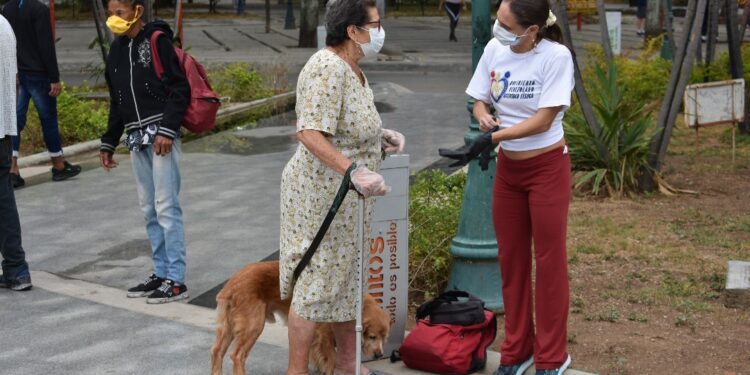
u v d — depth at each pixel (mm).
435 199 7273
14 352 5402
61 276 6934
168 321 5922
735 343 5543
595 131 9617
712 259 7277
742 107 11266
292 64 21844
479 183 5844
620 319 6000
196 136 13211
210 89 6211
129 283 6754
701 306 6207
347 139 4453
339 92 4348
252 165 11102
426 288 6473
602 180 9758
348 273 4574
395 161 5223
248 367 5184
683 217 8641
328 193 4457
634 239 7883
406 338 5109
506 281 4973
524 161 4680
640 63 13844
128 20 5984
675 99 9586
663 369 5152
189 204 9164
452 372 5000
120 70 6105
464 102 16203
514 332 4992
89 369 5160
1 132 6254
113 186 9977
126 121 6176
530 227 4883
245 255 7465
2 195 6387
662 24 23078
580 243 7742
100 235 8070
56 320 5941
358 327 4523
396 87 18250
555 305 4809
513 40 4492
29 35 9609
